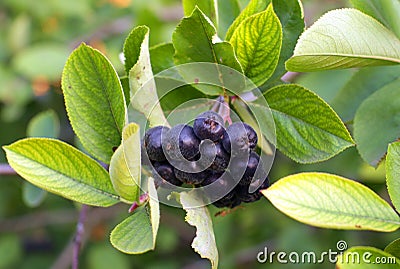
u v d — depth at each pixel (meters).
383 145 0.36
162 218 0.73
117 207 0.71
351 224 0.28
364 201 0.29
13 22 0.68
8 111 0.64
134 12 0.63
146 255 0.75
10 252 0.74
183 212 0.71
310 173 0.29
